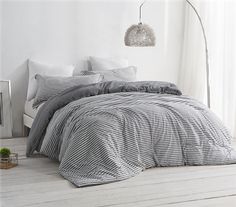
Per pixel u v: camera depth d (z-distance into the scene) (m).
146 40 5.75
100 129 3.88
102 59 6.05
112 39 6.29
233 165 4.29
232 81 5.88
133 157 3.98
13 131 5.83
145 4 6.47
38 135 4.48
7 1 5.66
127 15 6.35
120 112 4.06
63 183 3.67
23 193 3.41
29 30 5.80
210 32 6.29
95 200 3.25
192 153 4.23
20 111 5.84
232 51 5.88
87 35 6.13
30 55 5.83
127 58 6.41
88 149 3.85
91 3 6.11
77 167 3.84
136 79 6.27
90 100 4.32
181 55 6.80
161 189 3.52
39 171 4.05
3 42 5.68
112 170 3.78
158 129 4.13
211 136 4.32
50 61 5.94
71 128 4.02
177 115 4.26
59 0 5.93
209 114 4.48
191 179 3.79
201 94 6.49
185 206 3.14
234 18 5.86
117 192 3.44
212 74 6.27
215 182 3.72
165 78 6.72
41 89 5.29
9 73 5.75
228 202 3.24
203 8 6.38
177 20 6.72
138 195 3.37
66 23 5.99
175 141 4.18
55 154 4.24
